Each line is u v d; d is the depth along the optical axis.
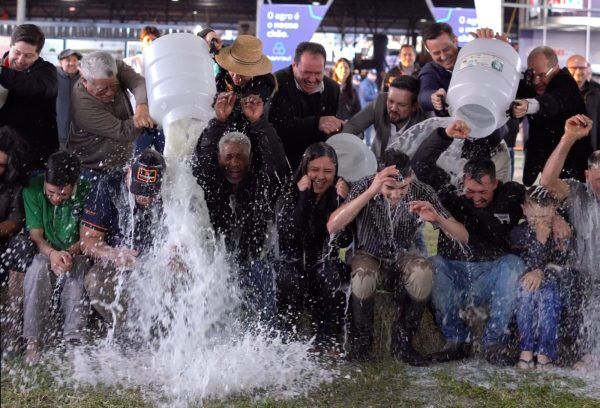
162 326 4.18
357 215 4.25
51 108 4.96
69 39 21.00
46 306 4.04
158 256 4.20
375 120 5.18
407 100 4.88
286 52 12.66
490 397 3.70
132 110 5.05
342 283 4.20
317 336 4.24
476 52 4.41
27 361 3.95
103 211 4.21
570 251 4.24
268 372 3.87
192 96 4.15
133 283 4.12
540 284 4.14
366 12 26.08
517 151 16.53
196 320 4.13
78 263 4.15
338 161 4.67
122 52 20.17
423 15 25.95
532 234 4.23
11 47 4.80
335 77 8.65
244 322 4.23
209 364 3.87
